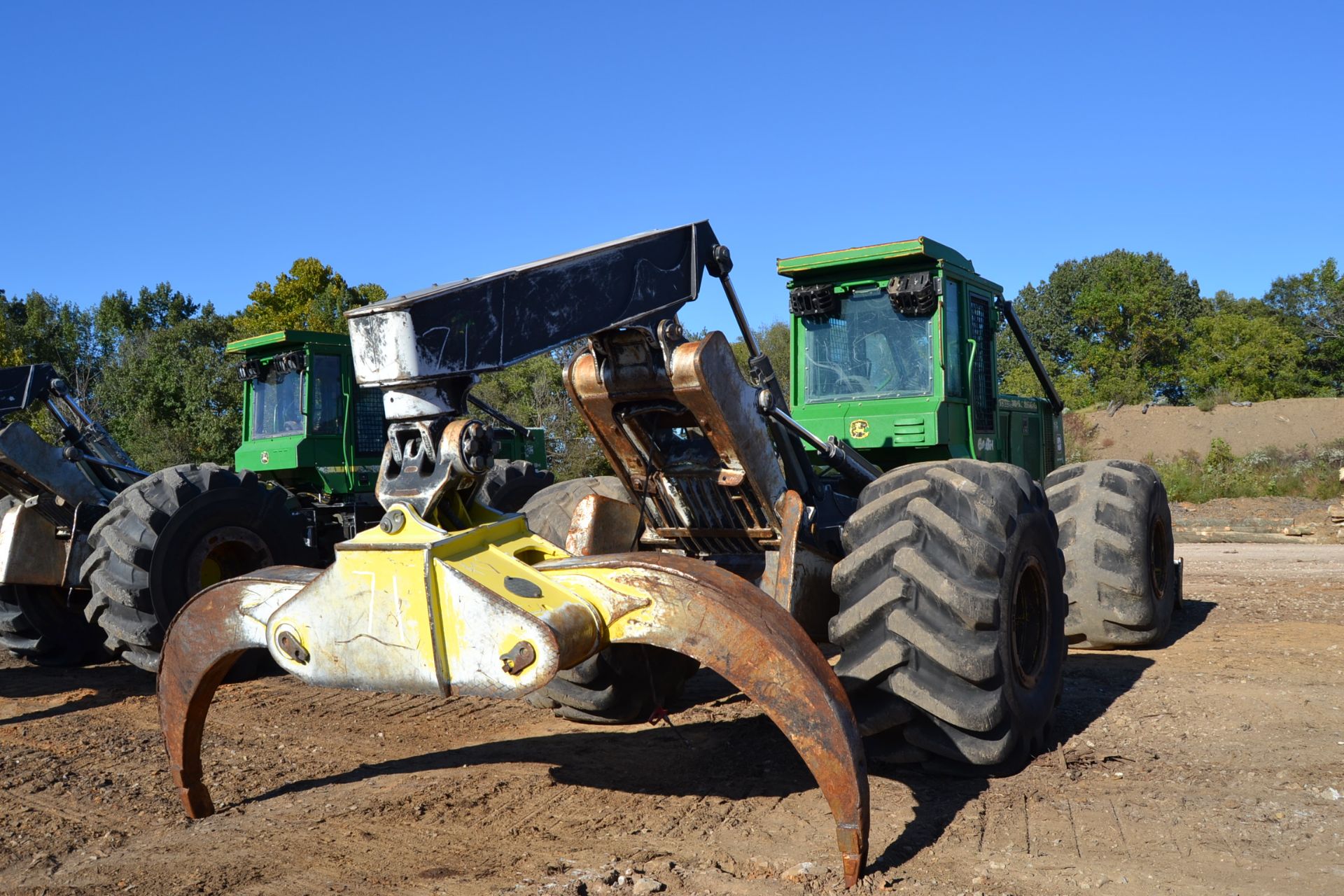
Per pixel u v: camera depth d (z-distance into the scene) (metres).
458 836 3.63
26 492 7.18
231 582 3.66
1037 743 4.30
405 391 3.31
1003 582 3.89
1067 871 3.12
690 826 3.66
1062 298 52.56
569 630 3.04
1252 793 3.77
